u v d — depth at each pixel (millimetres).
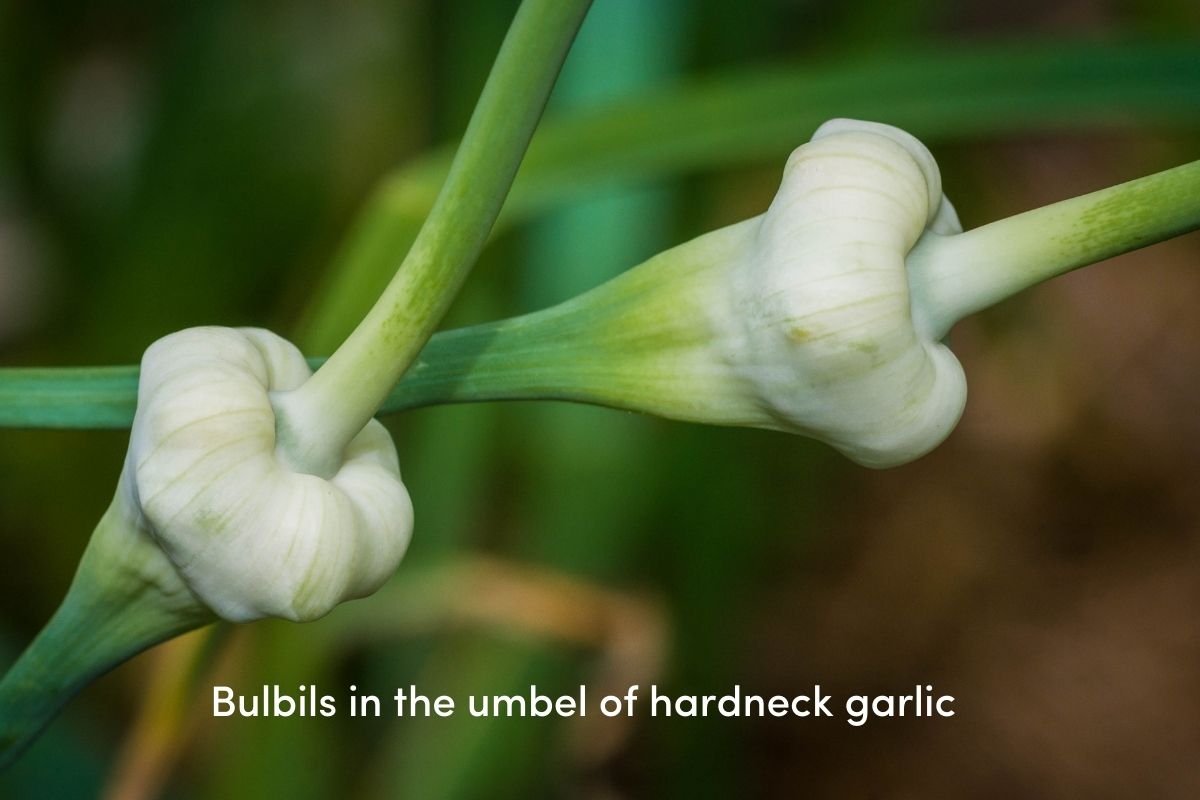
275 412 331
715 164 480
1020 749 959
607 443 522
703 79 485
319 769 516
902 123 441
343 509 330
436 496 539
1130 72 440
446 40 563
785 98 441
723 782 657
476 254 328
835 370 332
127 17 739
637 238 507
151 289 657
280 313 688
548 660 561
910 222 334
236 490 326
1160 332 1101
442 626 526
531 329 344
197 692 435
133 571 343
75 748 527
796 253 332
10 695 351
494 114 323
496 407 556
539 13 322
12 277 794
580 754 563
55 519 677
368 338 330
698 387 340
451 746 557
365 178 689
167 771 468
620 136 441
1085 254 335
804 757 933
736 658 682
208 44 659
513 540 569
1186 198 332
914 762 944
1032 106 441
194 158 660
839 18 602
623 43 499
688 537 606
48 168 730
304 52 684
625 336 342
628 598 525
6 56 687
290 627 482
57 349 723
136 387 351
